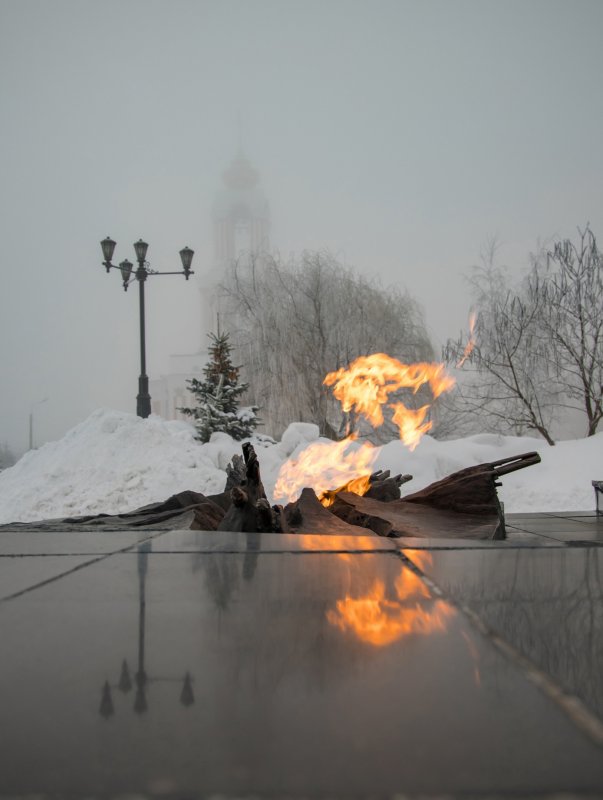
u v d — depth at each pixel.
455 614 2.25
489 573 3.12
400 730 1.25
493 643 1.87
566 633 1.97
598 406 22.05
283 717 1.33
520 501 14.70
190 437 18.47
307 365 29.14
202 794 1.00
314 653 1.79
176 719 1.32
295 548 4.10
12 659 1.77
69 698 1.46
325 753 1.15
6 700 1.45
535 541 4.55
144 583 2.93
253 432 21.53
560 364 22.59
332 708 1.37
